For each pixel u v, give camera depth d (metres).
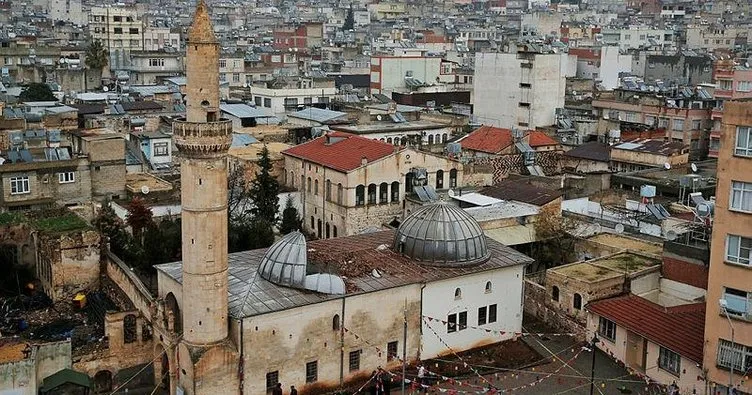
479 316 79.31
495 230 95.69
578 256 95.69
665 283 85.00
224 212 64.81
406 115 161.62
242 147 130.12
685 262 82.94
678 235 88.00
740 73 150.38
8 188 99.31
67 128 130.25
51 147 107.62
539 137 140.88
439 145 136.25
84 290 86.81
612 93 188.25
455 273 76.56
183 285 65.62
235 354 66.38
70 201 104.12
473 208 100.19
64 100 166.25
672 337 71.50
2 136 110.75
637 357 75.12
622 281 82.94
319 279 70.38
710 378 66.44
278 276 70.44
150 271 87.56
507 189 109.19
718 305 65.19
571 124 161.38
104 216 93.94
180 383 67.69
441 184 114.81
